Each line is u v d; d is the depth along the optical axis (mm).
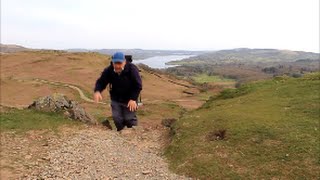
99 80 10203
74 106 16266
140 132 12820
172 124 13398
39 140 12430
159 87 86062
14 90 59938
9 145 11812
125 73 10141
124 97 11172
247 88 19219
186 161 9953
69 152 11016
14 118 14867
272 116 12484
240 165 9391
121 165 9945
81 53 106688
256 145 10273
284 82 18984
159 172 9477
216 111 14195
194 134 11617
